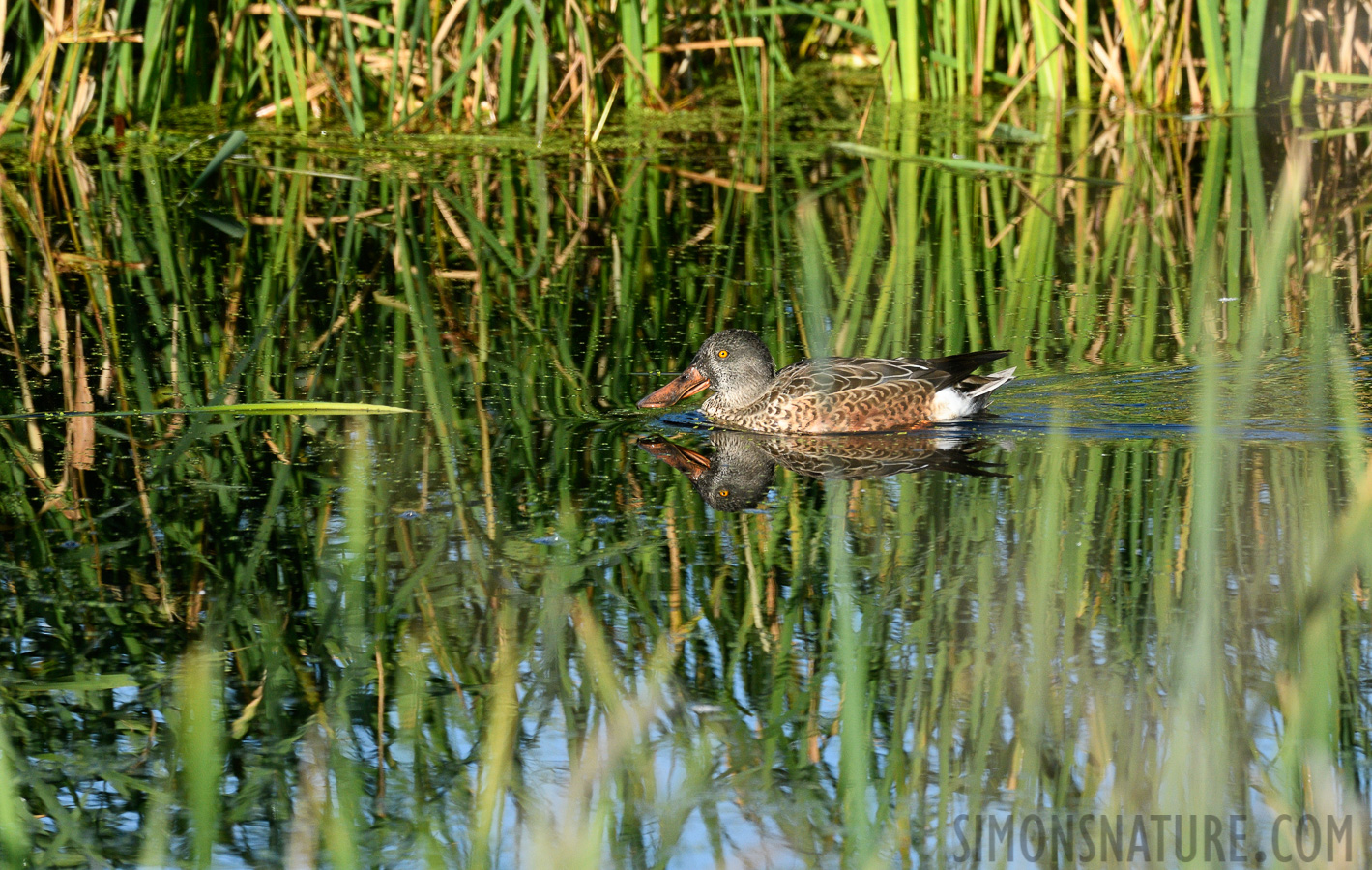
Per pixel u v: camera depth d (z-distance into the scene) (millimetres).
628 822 7172
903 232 19750
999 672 8266
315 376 14078
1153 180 22094
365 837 7051
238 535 10398
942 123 25484
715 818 7215
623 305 16656
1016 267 18125
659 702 8219
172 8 23359
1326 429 12430
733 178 22656
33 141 21922
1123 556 9891
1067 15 25219
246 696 8352
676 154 24047
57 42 21344
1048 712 7762
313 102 25500
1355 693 7996
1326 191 21078
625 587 9648
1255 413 12945
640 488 11539
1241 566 9578
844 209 20922
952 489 11430
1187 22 25141
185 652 8812
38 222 19484
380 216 20281
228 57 25609
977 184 22266
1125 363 14609
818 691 8344
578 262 18312
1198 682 6688
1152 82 26297
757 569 9891
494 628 9094
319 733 7973
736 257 18578
